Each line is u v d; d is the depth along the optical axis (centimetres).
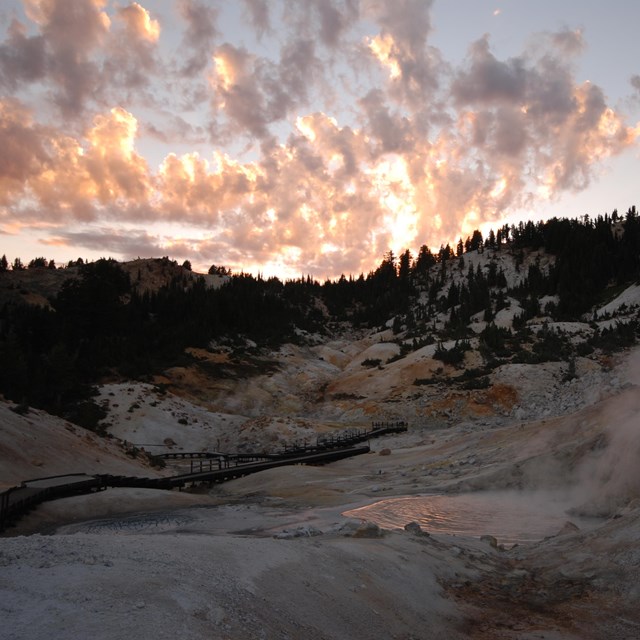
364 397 7319
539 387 6475
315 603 799
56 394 5856
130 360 7662
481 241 19025
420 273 16975
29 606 591
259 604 732
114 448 4016
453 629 896
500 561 1294
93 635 541
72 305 8806
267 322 11638
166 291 12812
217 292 12650
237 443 5597
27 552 774
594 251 13288
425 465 3366
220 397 7344
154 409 6016
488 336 8325
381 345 9912
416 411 6456
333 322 14375
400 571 1030
